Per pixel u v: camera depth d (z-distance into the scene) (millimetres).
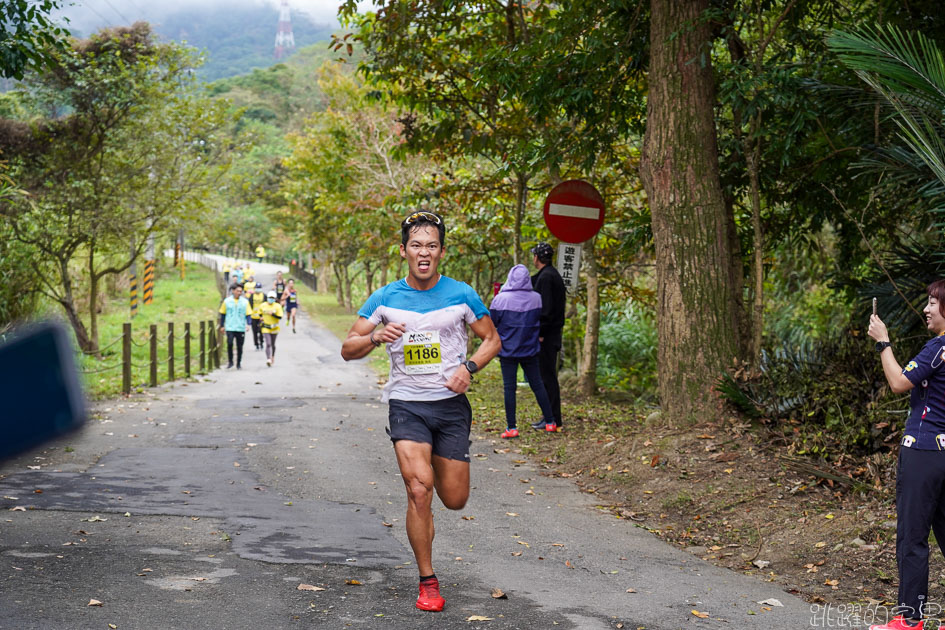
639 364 18172
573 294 12062
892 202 9992
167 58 23453
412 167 24688
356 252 44094
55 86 22031
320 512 6965
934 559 5816
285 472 8609
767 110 9531
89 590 4629
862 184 10266
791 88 8977
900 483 4676
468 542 6250
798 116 9031
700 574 5750
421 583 4598
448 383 4750
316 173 32625
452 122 14484
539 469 9141
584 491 8242
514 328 10492
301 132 75688
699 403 9078
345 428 11469
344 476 8500
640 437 9062
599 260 16562
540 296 10750
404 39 13375
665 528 7074
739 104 9070
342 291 50812
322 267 63312
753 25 10773
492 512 7250
